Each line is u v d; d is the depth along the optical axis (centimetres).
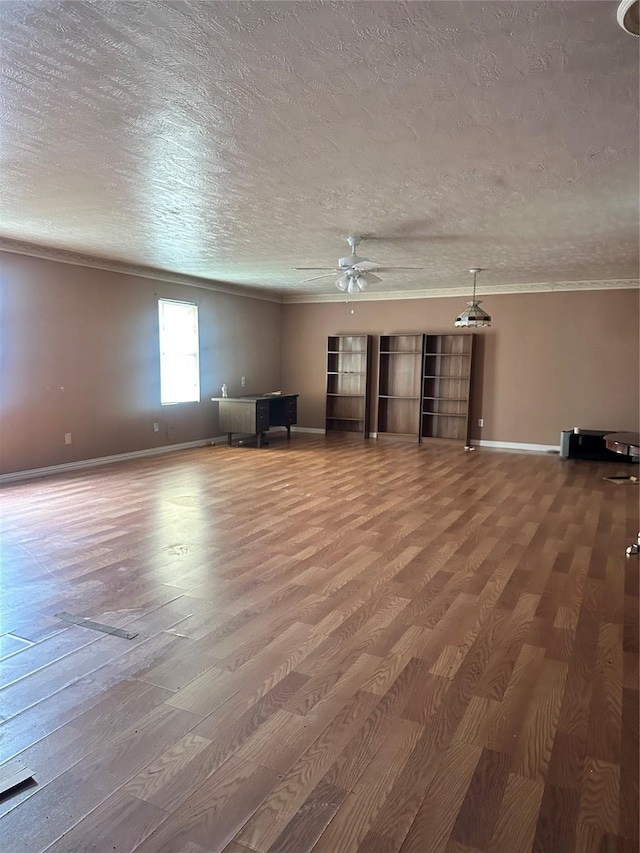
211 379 881
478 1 185
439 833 159
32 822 161
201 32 206
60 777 179
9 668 242
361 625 283
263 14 194
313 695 225
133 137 304
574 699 223
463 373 913
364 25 200
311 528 440
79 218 481
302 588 327
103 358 694
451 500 536
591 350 826
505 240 552
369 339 973
